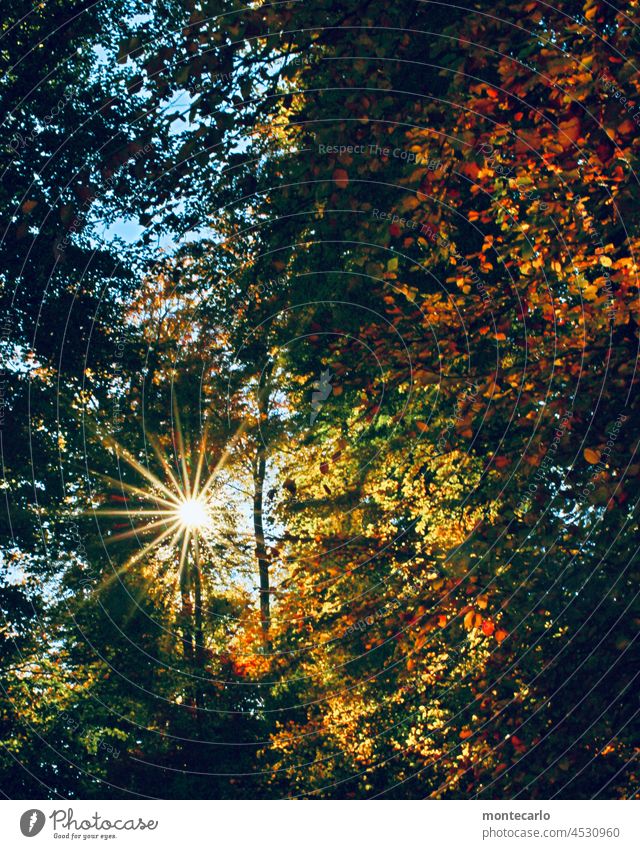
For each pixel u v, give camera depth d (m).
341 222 11.57
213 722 18.81
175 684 18.45
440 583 9.40
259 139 11.56
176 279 15.09
